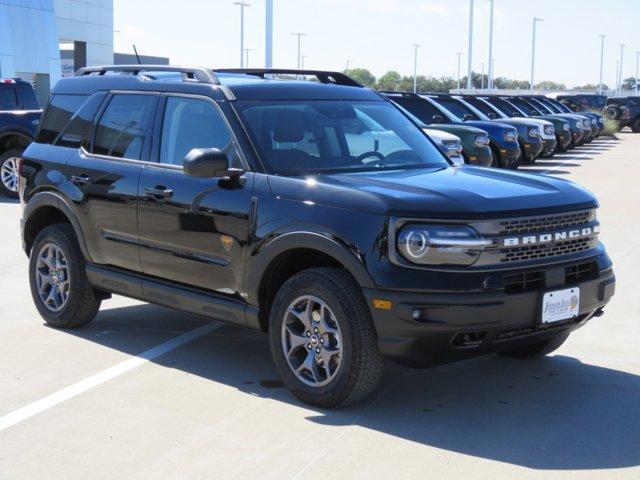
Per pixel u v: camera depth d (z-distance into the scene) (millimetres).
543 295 4863
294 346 5152
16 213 13367
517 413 5031
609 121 40906
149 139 6102
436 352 4754
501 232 4797
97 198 6312
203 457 4418
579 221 5188
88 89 6762
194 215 5621
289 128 5680
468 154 17266
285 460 4375
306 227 4996
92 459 4410
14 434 4730
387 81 118188
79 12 47750
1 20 33281
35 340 6512
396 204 4750
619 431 4766
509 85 136000
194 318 7230
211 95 5801
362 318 4812
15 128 14883
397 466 4297
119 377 5660
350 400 4957
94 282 6484
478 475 4195
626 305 7559
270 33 22672
